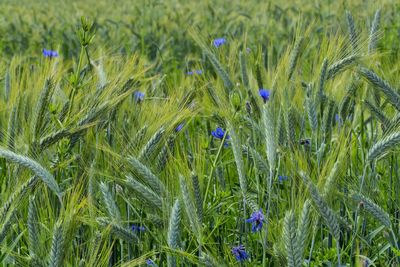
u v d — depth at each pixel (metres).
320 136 4.76
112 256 4.27
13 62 5.13
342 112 4.99
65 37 13.71
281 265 3.41
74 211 3.40
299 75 5.17
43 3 24.58
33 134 4.14
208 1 19.53
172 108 4.26
